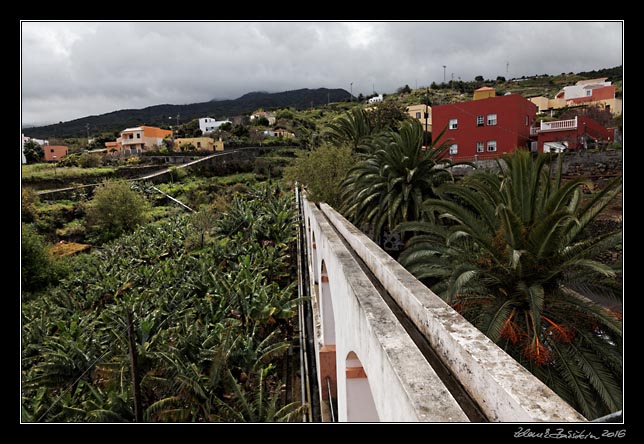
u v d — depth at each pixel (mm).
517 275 7301
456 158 25094
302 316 15633
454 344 3158
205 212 29062
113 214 31297
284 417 9023
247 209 27422
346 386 5160
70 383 11594
